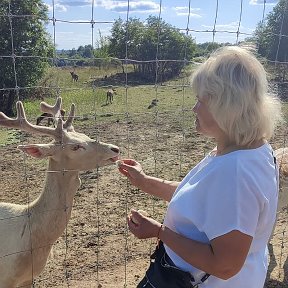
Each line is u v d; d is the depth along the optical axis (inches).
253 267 81.3
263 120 76.0
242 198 73.4
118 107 729.6
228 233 73.2
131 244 222.4
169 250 86.6
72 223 245.9
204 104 77.7
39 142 488.7
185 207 78.8
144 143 466.3
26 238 144.9
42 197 148.7
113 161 159.5
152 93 860.6
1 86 685.3
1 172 360.2
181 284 84.4
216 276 77.0
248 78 74.2
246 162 75.1
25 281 151.3
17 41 657.6
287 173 208.2
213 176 75.5
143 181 115.8
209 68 75.8
